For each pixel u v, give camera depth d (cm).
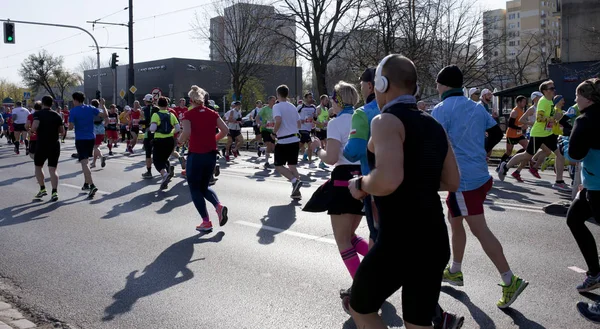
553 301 452
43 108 984
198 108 702
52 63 8125
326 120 1634
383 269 261
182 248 639
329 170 1419
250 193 1031
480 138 434
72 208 911
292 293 480
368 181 254
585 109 436
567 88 2845
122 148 2331
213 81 6638
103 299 478
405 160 257
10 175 1385
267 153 1502
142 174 1296
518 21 12225
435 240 258
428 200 259
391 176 245
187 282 517
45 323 429
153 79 6800
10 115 2602
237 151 1836
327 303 455
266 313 437
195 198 709
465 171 427
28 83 8169
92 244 669
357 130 382
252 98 5288
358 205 435
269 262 575
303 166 1528
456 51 3519
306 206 453
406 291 264
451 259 511
